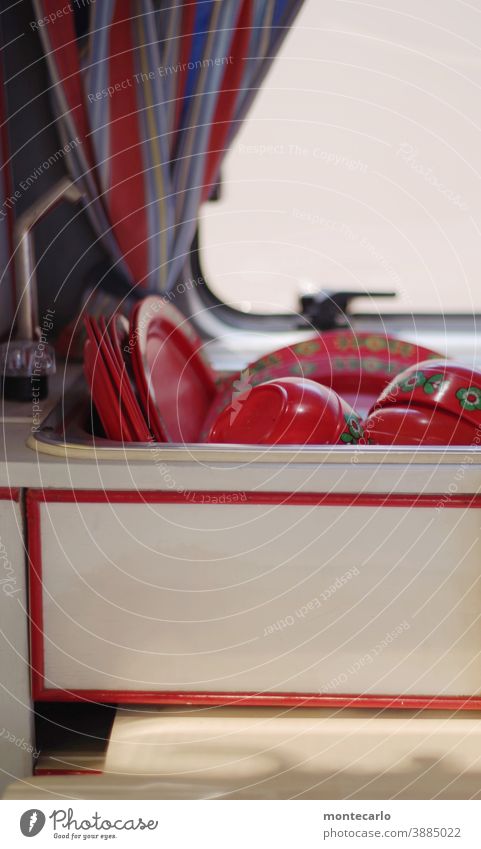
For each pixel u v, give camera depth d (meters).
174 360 1.33
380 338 1.42
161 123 1.49
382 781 0.98
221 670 1.07
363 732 1.08
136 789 0.95
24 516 1.03
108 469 1.00
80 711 1.27
